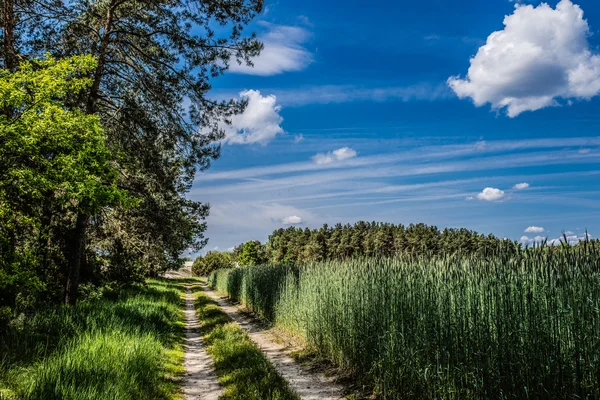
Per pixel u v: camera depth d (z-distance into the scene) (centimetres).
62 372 552
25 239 1162
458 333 551
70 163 855
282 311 1511
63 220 1405
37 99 836
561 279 441
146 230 1864
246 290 2392
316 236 7850
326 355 975
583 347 398
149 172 1495
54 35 1268
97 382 545
